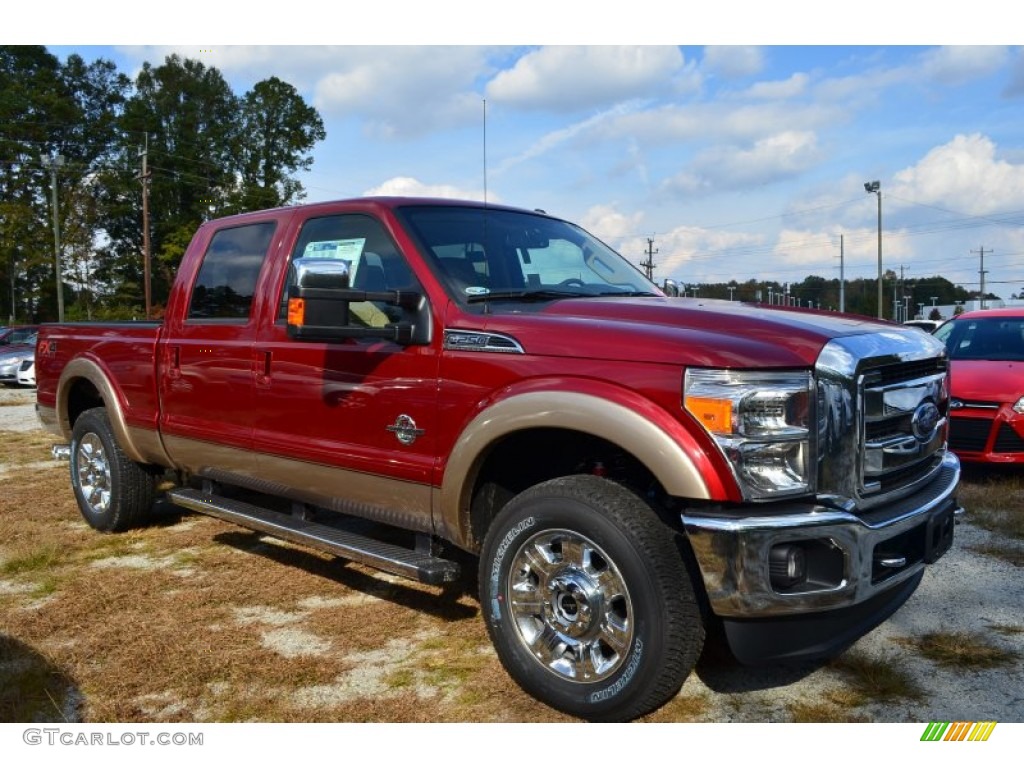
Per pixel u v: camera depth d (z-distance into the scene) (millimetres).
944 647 3488
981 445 6309
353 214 3924
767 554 2584
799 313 3223
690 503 2705
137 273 59562
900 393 3031
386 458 3514
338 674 3314
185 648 3547
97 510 5496
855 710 3000
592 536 2818
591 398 2816
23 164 59812
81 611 3992
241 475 4402
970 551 4805
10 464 8117
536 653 3029
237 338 4320
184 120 59531
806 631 2711
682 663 2725
